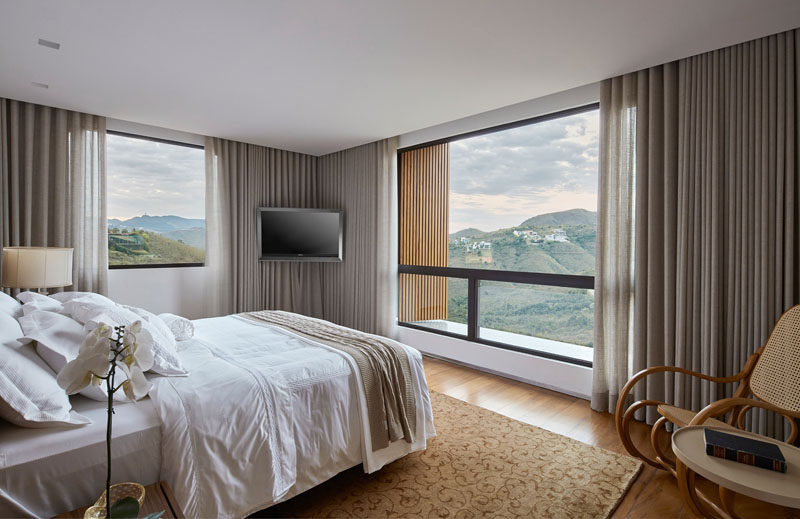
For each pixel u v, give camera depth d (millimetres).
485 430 2725
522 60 2664
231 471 1563
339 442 1940
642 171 2814
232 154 4758
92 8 2074
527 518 1834
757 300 2363
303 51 2549
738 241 2443
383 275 4789
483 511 1884
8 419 1322
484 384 3674
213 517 1497
